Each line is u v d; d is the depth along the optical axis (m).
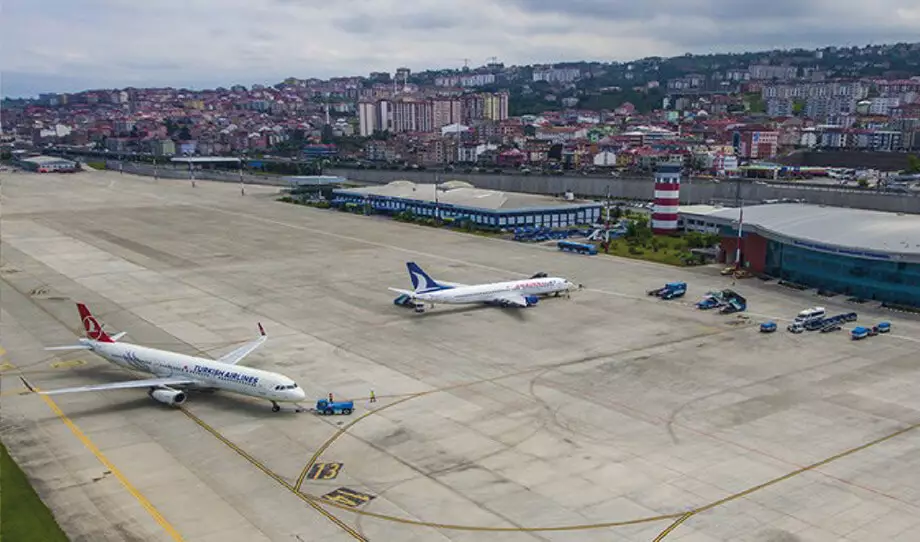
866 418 72.50
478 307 117.38
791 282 133.25
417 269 112.56
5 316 112.25
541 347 96.12
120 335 88.44
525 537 51.75
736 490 58.31
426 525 53.31
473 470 61.78
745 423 71.38
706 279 137.38
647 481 59.78
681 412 74.19
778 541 51.19
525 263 153.62
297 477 60.72
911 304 116.31
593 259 158.00
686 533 52.19
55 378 85.62
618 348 95.50
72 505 56.28
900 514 54.66
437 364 89.31
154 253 165.50
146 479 60.50
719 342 97.81
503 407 75.62
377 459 63.91
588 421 72.00
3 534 51.50
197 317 111.50
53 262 154.50
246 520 54.12
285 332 103.12
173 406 76.25
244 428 70.62
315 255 163.50
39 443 67.50
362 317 111.12
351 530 52.75
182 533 52.41
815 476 60.66
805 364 88.69
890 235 122.69
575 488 58.62
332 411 73.88
